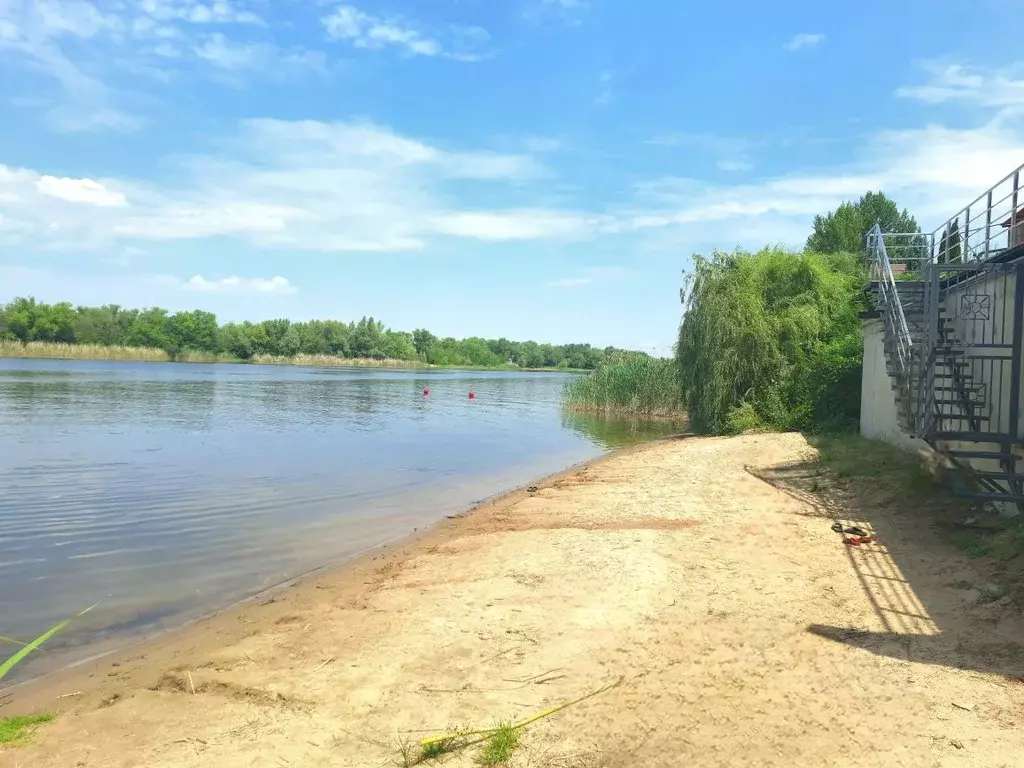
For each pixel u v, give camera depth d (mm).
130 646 7523
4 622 8273
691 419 29828
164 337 111438
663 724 5059
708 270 27828
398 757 4816
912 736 4758
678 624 7082
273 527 13062
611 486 15922
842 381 23562
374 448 24375
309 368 114250
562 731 5035
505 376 107875
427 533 12711
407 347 142625
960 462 11188
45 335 102312
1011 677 5602
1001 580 7539
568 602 7910
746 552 9789
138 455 20938
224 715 5574
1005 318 10547
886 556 9258
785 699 5367
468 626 7289
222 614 8469
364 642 7016
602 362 44438
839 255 35531
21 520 13164
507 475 19781
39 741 5234
